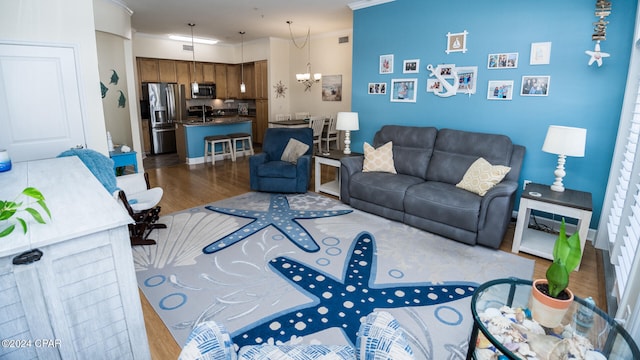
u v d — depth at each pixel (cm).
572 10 316
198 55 877
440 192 334
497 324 147
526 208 296
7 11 306
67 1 334
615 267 251
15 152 327
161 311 222
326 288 248
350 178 410
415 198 343
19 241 123
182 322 212
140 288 248
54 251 130
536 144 355
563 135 287
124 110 562
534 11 337
